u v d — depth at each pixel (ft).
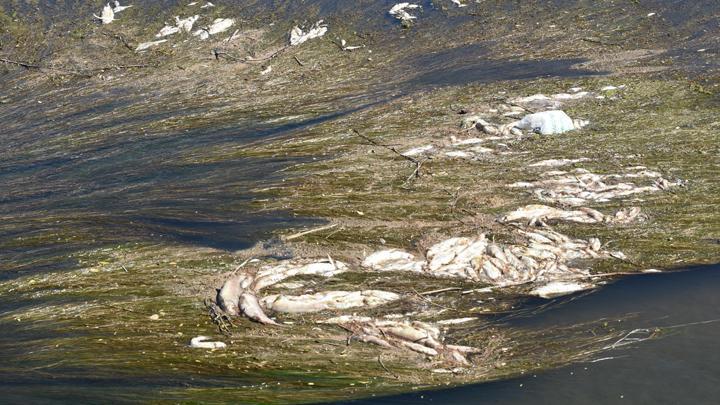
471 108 128.57
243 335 70.64
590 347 70.38
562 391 64.85
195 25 171.01
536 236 87.25
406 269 81.97
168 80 151.94
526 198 97.14
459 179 103.35
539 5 172.55
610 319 74.33
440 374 66.28
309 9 174.91
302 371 65.26
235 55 160.35
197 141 123.34
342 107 134.41
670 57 146.82
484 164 108.06
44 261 86.17
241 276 79.82
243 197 100.48
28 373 64.69
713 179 100.37
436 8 173.78
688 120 119.85
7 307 76.59
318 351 68.44
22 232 94.27
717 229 89.10
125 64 159.22
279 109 135.13
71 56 163.02
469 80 143.02
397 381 64.95
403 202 96.99
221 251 86.63
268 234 90.07
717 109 123.44
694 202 94.89
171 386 62.64
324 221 92.84
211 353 67.41
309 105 136.15
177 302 76.38
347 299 76.18
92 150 122.52
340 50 160.35
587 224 90.99
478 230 89.61
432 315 74.59
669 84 134.41
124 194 104.27
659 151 109.29
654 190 98.37
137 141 124.77
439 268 82.12
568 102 130.11
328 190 101.09
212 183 105.60
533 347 70.38
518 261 82.79
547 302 77.30
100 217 96.94
